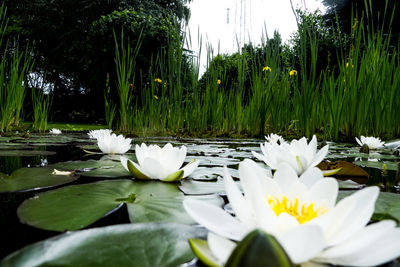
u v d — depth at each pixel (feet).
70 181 3.53
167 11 43.73
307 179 2.31
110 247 1.61
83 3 39.50
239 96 15.79
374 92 10.30
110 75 33.58
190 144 10.46
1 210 2.38
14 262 1.41
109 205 2.52
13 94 13.69
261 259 1.11
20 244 1.74
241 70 15.87
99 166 4.75
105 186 3.22
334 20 27.50
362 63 10.39
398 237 1.36
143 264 1.50
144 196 2.87
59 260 1.45
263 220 1.51
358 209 1.50
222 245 1.41
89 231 1.77
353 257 1.41
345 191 3.19
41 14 38.70
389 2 24.32
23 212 2.28
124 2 40.73
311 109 12.32
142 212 2.36
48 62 37.45
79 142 11.07
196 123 16.49
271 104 14.47
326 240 1.55
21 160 5.58
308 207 1.80
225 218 1.67
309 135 12.34
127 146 6.98
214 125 16.31
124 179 3.72
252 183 1.71
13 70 13.71
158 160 3.82
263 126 14.39
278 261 1.12
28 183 3.34
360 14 26.16
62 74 39.86
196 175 4.09
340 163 4.45
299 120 13.16
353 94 10.75
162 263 1.51
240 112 15.88
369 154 7.28
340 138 11.44
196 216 1.59
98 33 32.12
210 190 3.15
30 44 37.96
